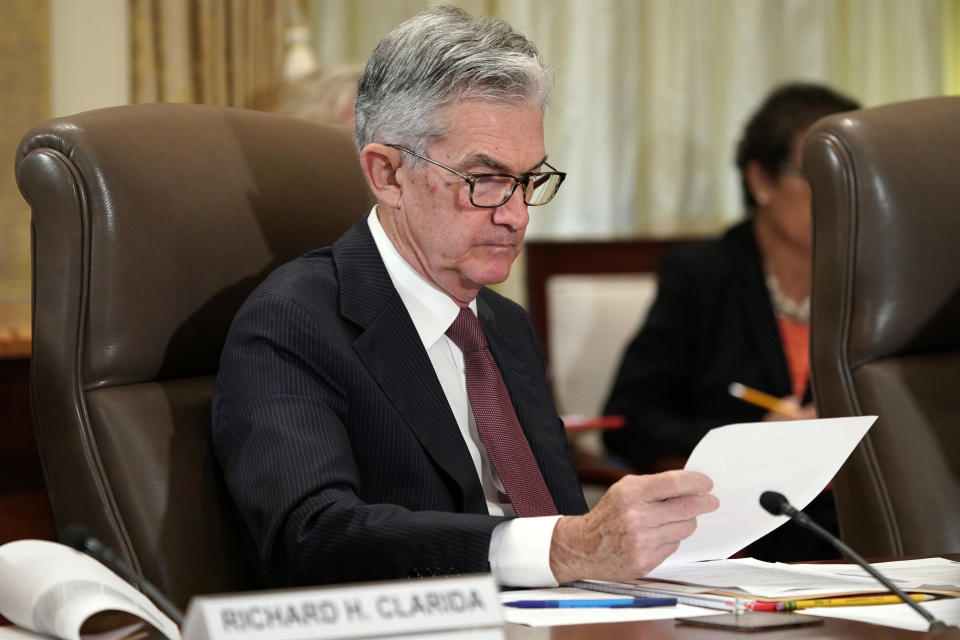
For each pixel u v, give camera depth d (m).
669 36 11.81
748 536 3.82
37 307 4.23
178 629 3.11
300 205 4.93
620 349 10.08
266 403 4.05
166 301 4.37
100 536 4.16
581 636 2.93
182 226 4.41
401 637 2.42
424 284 4.54
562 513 4.69
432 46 4.28
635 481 3.52
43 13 8.35
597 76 11.64
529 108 4.33
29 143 4.24
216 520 4.35
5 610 3.05
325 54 10.65
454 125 4.25
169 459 4.26
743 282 8.33
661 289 8.69
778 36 12.13
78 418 4.18
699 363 8.43
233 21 9.05
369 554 3.71
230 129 4.79
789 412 7.84
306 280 4.37
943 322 5.20
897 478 5.05
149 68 8.73
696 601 3.33
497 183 4.29
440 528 3.71
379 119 4.40
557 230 11.70
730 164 12.09
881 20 12.45
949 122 5.38
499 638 2.44
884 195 5.12
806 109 8.09
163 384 4.42
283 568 3.92
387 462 4.22
